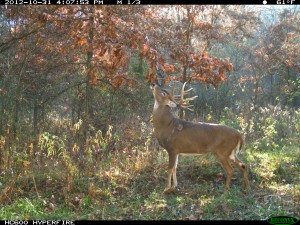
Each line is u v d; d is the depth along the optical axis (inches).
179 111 323.9
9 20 264.1
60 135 270.8
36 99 316.5
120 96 324.2
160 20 302.8
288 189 204.2
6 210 173.5
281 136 316.5
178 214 172.4
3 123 268.8
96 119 312.3
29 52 276.5
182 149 205.6
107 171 221.5
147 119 312.7
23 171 207.3
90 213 175.5
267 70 480.4
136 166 231.1
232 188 208.1
